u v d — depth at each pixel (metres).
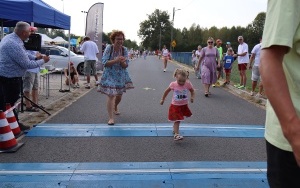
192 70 23.30
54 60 17.31
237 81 15.26
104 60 6.36
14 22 10.52
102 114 7.44
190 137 5.75
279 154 1.37
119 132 5.94
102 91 6.40
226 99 10.12
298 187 1.35
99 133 5.85
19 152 4.82
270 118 1.42
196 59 17.67
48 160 4.52
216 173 4.14
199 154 4.88
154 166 4.35
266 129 1.46
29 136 5.61
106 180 3.88
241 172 4.19
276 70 1.17
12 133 4.99
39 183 3.78
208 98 10.27
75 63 17.58
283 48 1.18
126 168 4.27
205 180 3.91
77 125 6.38
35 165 4.33
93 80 14.69
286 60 1.28
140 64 32.84
